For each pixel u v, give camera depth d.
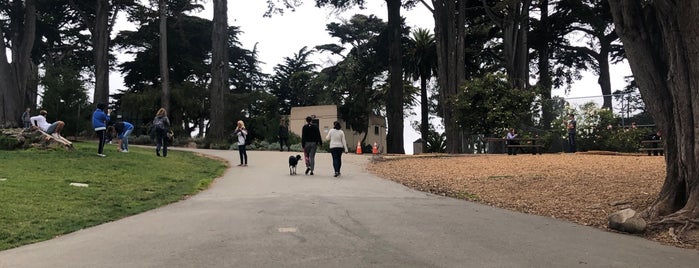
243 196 11.02
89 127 32.69
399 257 6.01
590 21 37.72
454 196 11.36
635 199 9.56
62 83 31.56
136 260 5.79
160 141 19.20
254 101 48.34
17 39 42.25
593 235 7.38
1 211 8.23
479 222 8.25
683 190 8.15
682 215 7.67
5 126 31.92
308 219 8.33
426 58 44.69
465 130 27.28
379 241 6.82
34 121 19.14
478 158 19.98
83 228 7.71
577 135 24.98
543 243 6.83
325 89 56.31
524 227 7.89
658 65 8.69
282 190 11.97
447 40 31.56
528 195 10.84
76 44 50.84
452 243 6.76
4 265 5.63
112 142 28.36
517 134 24.88
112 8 42.19
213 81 33.62
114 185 11.83
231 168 17.31
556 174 13.37
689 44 7.90
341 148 15.00
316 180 13.92
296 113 51.59
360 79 52.16
